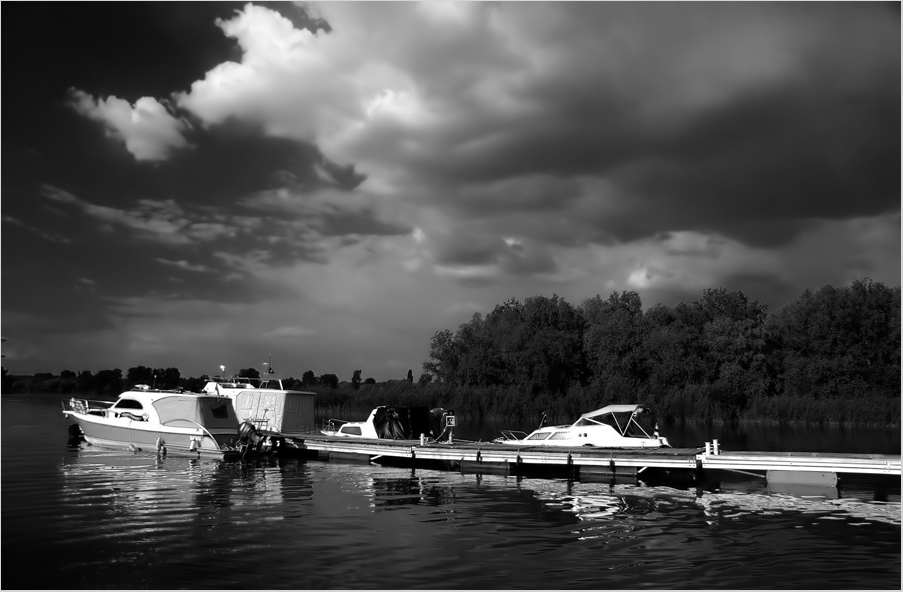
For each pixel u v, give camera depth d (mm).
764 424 54469
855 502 18234
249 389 32469
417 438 29453
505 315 84375
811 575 11570
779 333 70562
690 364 65938
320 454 28391
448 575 11469
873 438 39375
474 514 16609
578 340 74188
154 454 27703
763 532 14680
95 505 17141
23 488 19531
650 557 12633
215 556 12500
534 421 59625
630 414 25844
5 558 12297
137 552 12734
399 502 18219
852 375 64000
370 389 71312
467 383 72188
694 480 21844
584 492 20016
